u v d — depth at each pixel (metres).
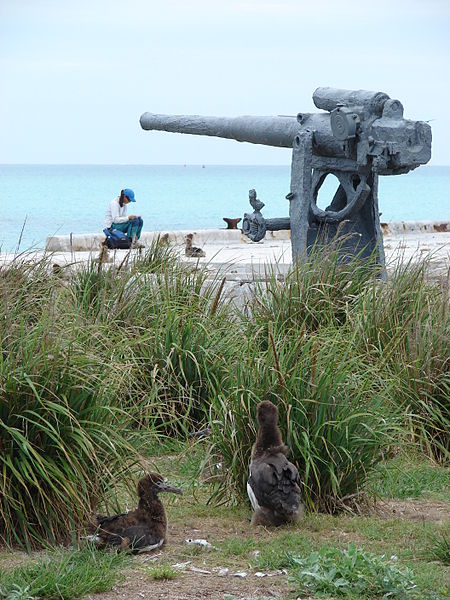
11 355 8.66
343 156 16.88
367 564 7.70
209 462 10.47
